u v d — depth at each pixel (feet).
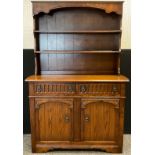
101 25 10.02
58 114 8.73
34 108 8.69
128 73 10.48
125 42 10.48
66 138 8.87
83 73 10.27
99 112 8.70
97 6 9.11
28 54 10.38
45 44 10.08
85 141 8.86
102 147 8.87
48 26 10.00
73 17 9.98
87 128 8.80
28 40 10.43
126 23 10.37
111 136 8.84
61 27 10.02
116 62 10.16
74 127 8.78
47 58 10.20
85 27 10.03
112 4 9.09
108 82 8.46
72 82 8.48
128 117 10.68
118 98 8.57
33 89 8.57
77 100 8.61
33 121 8.77
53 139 8.89
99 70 10.25
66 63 10.24
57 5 9.08
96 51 9.53
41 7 9.07
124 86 8.49
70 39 10.09
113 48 10.13
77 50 10.11
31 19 10.33
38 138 8.87
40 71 10.23
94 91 8.55
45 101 8.63
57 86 8.55
